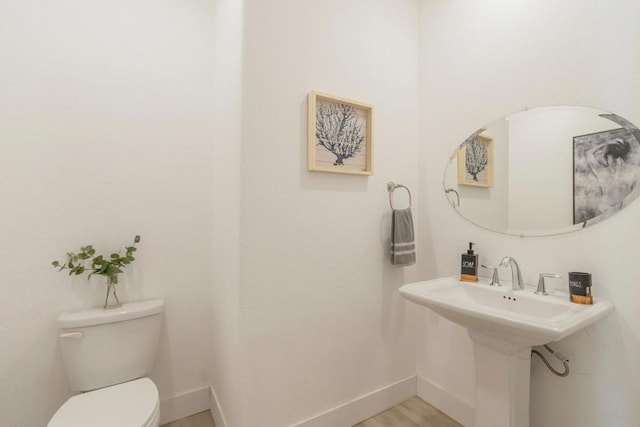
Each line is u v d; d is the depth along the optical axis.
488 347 1.25
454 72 1.69
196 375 1.78
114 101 1.57
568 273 1.25
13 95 1.37
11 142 1.36
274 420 1.39
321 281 1.53
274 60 1.38
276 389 1.40
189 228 1.76
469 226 1.62
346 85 1.60
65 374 1.44
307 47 1.48
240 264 1.31
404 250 1.70
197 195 1.78
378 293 1.75
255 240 1.34
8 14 1.36
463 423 1.64
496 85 1.50
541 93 1.34
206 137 1.81
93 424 1.06
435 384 1.80
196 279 1.78
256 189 1.34
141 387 1.29
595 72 1.18
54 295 1.43
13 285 1.36
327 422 1.54
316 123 1.49
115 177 1.57
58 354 1.44
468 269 1.52
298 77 1.45
